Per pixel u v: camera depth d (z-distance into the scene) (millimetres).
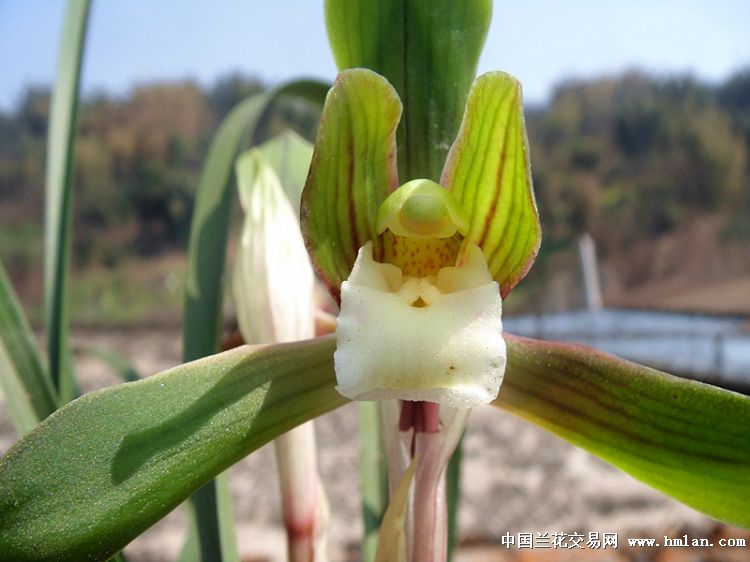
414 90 46
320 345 47
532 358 48
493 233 46
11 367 49
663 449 46
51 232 59
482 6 46
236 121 61
